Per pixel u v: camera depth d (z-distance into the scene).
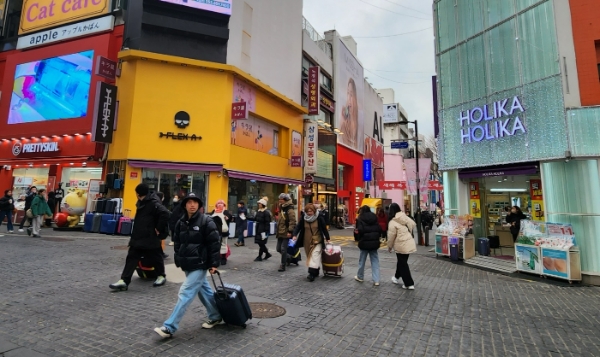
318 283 7.32
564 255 8.46
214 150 16.16
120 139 15.38
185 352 3.70
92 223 14.10
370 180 33.66
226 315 4.37
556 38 9.53
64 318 4.54
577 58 9.23
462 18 12.66
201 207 4.37
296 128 23.06
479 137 11.67
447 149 13.02
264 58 20.06
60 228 14.46
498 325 5.08
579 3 9.37
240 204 13.52
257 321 4.79
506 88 10.86
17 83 19.00
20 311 4.72
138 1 16.30
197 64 16.08
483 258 11.05
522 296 6.98
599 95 8.92
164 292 5.99
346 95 31.83
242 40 18.14
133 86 15.45
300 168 23.33
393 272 8.99
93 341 3.86
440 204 45.84
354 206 32.06
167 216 6.28
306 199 24.14
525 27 10.41
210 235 4.23
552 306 6.26
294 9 23.61
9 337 3.87
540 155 9.69
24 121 18.52
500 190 13.84
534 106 9.96
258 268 8.72
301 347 4.00
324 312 5.35
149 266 6.73
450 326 4.95
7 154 18.67
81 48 17.53
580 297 7.06
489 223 13.77
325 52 28.92
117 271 7.31
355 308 5.64
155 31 16.00
